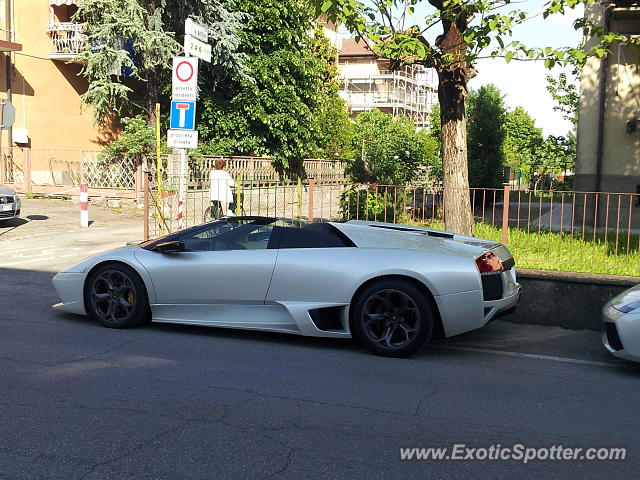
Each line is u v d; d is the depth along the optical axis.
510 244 8.95
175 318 6.48
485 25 7.77
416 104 53.56
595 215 8.47
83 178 19.81
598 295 7.06
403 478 3.39
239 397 4.61
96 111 20.70
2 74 21.70
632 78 14.36
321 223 6.46
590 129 14.83
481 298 5.63
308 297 5.95
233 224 6.56
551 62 7.94
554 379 5.28
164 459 3.56
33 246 12.33
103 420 4.11
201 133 20.95
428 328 5.61
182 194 9.84
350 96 50.38
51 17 23.55
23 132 22.30
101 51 19.42
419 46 7.93
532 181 27.50
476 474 3.47
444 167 9.48
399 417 4.29
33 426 3.99
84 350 5.78
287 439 3.87
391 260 5.75
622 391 5.00
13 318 6.94
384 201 9.45
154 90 21.16
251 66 21.05
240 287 6.15
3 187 14.66
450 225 9.28
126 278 6.52
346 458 3.62
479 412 4.43
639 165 14.41
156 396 4.59
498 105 21.23
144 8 19.66
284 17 21.39
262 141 21.28
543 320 7.27
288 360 5.59
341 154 27.95
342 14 8.12
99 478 3.32
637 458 3.71
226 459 3.57
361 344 6.19
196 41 9.67
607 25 14.25
